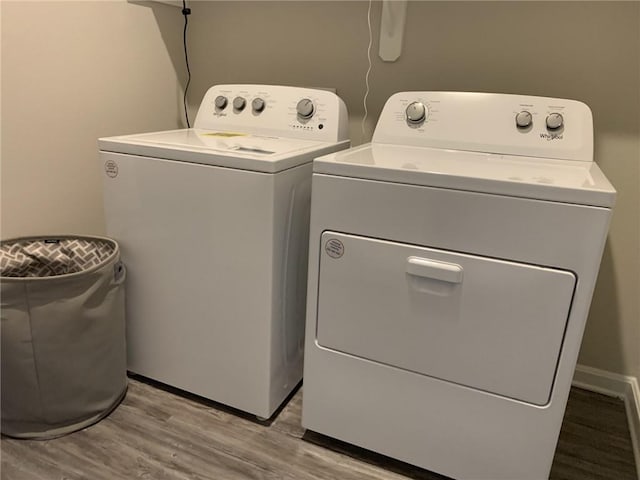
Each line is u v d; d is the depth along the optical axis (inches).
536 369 43.7
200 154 51.8
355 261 47.6
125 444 54.9
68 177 66.2
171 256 57.2
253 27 77.8
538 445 45.9
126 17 70.5
